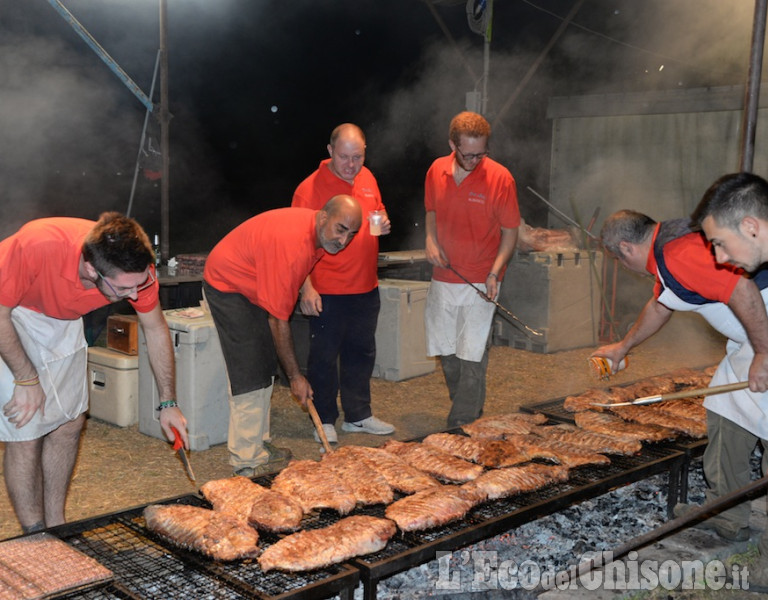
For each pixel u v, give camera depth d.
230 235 4.09
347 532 2.70
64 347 3.23
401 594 3.15
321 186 4.88
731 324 3.28
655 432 3.96
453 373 5.28
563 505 3.14
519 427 4.12
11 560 2.48
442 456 3.60
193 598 2.54
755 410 3.24
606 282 9.09
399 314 6.97
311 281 4.86
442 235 4.98
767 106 8.44
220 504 2.99
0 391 3.06
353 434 5.43
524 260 8.49
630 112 9.27
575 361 8.08
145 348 5.27
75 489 4.35
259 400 4.26
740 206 2.36
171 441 3.21
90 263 2.67
